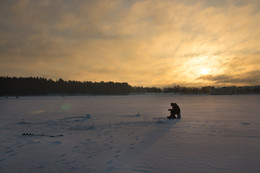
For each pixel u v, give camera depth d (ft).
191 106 105.19
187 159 19.06
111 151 21.95
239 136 29.14
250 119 49.01
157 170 16.47
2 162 18.84
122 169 16.75
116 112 73.56
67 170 16.69
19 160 19.34
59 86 615.16
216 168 16.76
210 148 22.79
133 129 35.91
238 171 16.10
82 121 48.42
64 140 27.50
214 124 41.11
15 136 30.60
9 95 516.73
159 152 21.40
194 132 32.53
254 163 17.80
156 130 34.68
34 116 61.87
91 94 640.17
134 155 20.44
